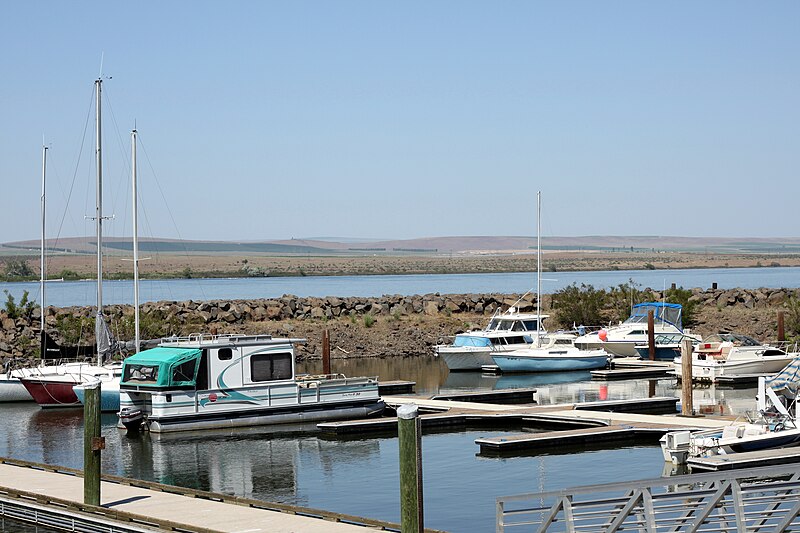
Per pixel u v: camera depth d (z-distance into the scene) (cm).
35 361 5153
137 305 4494
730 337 5797
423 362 6328
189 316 7288
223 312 7556
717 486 1686
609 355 5741
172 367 3559
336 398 3781
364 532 2012
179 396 3503
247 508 2247
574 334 6400
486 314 8262
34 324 6412
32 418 3972
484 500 2506
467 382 5253
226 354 3628
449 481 2716
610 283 16400
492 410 3831
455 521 2303
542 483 2673
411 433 1803
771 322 7319
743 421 3262
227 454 3175
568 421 3569
